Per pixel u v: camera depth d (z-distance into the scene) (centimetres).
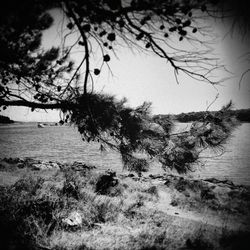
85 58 286
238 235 693
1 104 390
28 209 630
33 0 235
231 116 390
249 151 3584
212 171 2403
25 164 1808
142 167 453
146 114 414
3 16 230
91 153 3772
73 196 880
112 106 386
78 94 377
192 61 254
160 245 587
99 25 270
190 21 235
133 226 714
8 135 8606
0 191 761
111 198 1020
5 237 441
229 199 1313
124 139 435
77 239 563
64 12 250
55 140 6419
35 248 454
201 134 417
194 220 895
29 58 373
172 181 1645
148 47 269
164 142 435
